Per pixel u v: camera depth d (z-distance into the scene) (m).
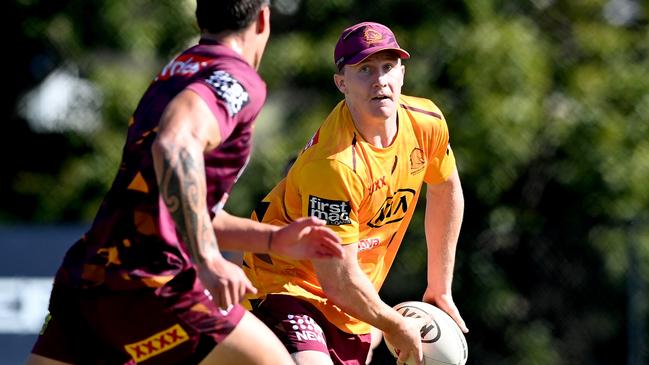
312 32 41.09
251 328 12.97
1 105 44.62
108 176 41.12
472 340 34.34
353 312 15.84
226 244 12.91
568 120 39.38
